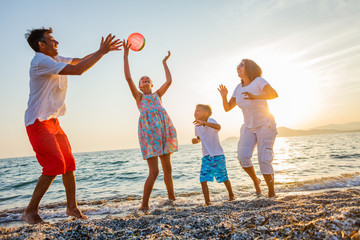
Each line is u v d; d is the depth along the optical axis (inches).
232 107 168.4
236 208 115.6
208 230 71.8
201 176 152.2
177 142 153.5
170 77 159.8
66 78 116.5
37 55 106.9
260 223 74.3
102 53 107.4
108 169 600.1
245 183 238.2
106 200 187.3
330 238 54.8
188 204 153.5
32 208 102.5
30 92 105.6
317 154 593.9
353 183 191.9
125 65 144.8
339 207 80.3
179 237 67.8
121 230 80.0
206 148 154.7
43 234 76.4
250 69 148.4
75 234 76.5
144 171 486.9
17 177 542.9
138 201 175.5
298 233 60.5
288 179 248.5
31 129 103.3
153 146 141.8
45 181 103.7
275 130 147.6
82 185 340.2
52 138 105.6
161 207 148.0
